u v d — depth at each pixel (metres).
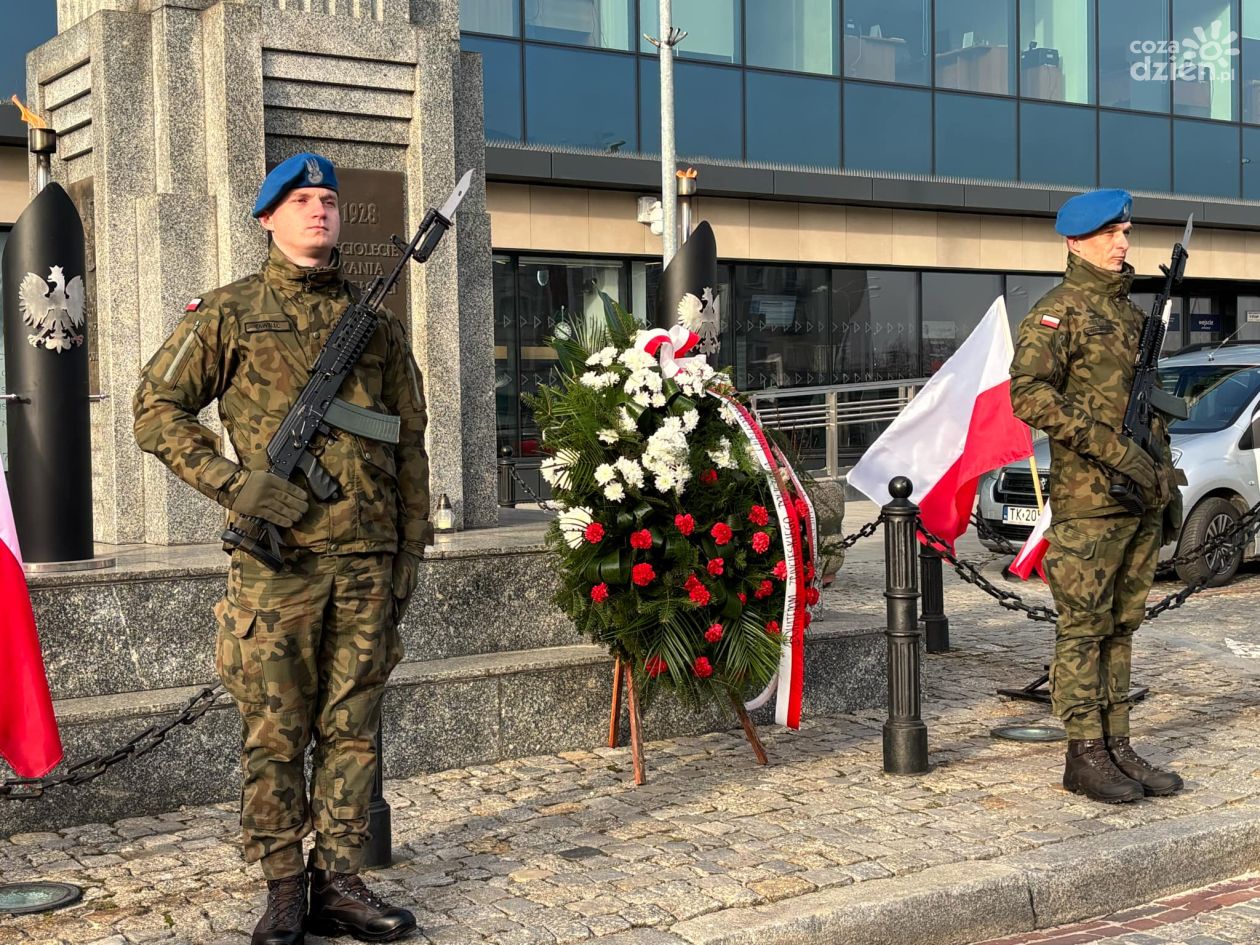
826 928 4.24
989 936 4.54
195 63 7.18
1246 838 5.19
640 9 18.98
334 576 4.03
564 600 6.01
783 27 20.00
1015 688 7.66
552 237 18.36
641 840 5.03
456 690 6.03
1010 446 7.34
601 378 5.91
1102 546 5.48
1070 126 22.22
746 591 5.98
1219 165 23.56
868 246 20.56
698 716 6.66
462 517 7.68
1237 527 6.86
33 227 5.88
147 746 4.73
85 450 6.01
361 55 7.45
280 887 4.05
